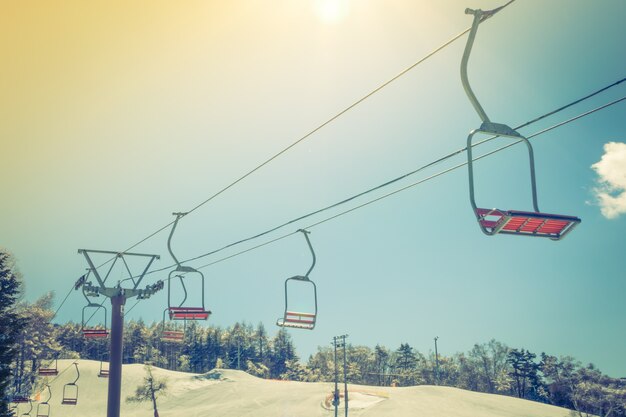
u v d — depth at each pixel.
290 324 18.95
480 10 9.90
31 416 105.38
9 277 57.41
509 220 9.17
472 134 9.75
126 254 30.59
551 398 173.38
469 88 9.84
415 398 126.75
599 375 153.00
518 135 9.95
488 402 128.88
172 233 25.50
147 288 30.45
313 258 19.45
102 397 127.81
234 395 134.38
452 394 133.75
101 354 195.50
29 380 91.75
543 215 9.20
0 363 50.78
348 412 111.38
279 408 118.81
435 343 196.88
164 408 128.25
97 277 29.80
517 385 184.38
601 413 135.75
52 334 135.38
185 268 25.34
